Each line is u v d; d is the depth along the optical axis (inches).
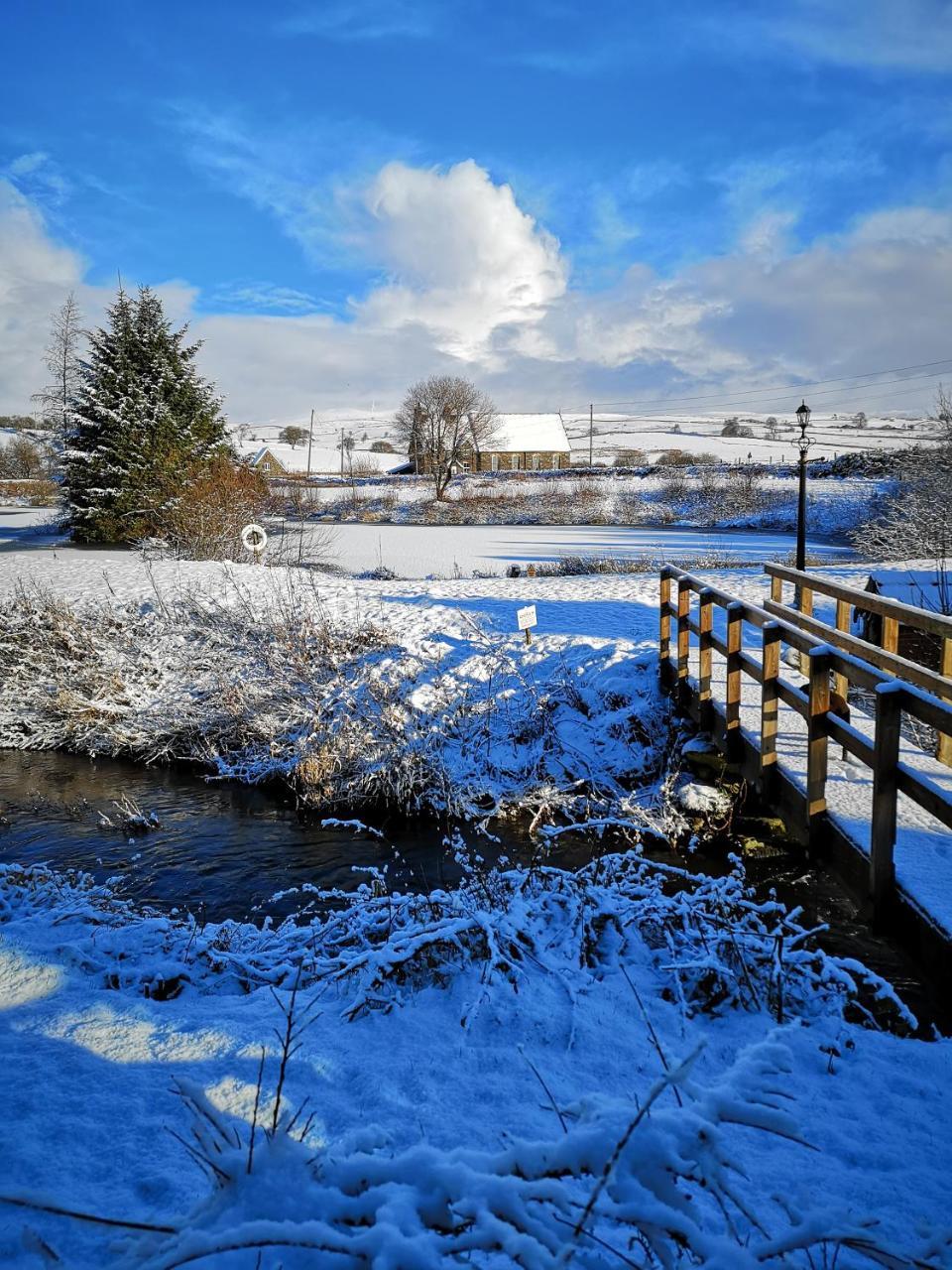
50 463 1731.1
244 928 213.6
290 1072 120.0
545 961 167.5
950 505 1080.2
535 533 1675.7
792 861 316.5
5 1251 79.8
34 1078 115.5
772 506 1852.9
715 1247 58.6
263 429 7332.7
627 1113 68.5
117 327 1348.4
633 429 6097.4
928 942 168.4
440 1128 106.3
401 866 343.0
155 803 426.6
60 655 564.4
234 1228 55.9
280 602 597.9
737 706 313.6
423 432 2952.8
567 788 402.0
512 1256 56.6
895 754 181.3
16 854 352.2
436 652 522.9
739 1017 157.6
